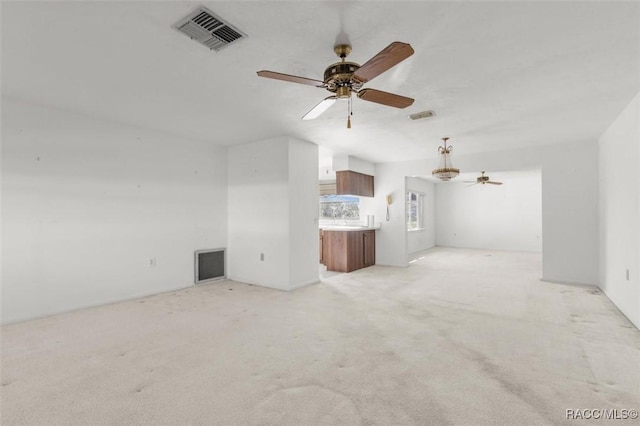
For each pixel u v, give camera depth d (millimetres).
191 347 2791
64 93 3195
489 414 1866
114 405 1961
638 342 2895
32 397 2041
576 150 5188
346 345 2834
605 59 2453
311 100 3332
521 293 4637
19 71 2699
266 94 3170
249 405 1959
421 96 3205
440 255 8820
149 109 3646
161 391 2113
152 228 4578
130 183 4340
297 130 4527
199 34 2113
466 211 10727
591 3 1796
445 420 1813
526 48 2291
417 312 3766
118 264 4203
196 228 5168
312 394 2076
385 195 7273
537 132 4637
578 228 5168
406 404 1967
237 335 3059
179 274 4906
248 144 5371
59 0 1761
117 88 3049
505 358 2586
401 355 2641
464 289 4883
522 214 9773
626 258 3574
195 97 3262
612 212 4160
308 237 5230
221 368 2422
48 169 3625
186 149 5031
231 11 1865
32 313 3488
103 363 2498
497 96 3217
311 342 2898
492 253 9211
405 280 5539
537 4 1804
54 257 3658
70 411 1900
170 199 4809
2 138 3318
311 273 5270
